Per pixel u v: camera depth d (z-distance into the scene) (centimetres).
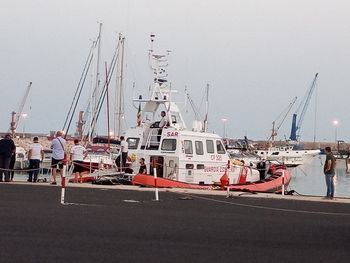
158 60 2984
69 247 1078
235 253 1076
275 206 2061
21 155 5584
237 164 3080
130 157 2878
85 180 2933
